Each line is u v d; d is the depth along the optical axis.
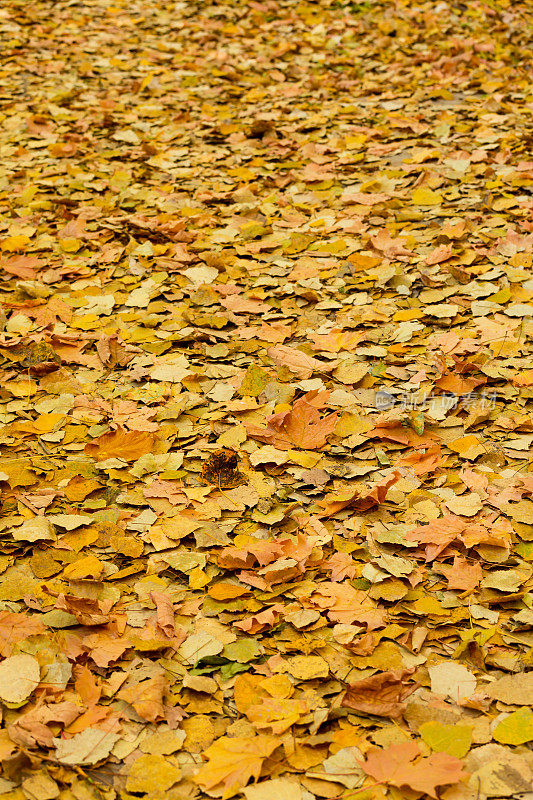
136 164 5.00
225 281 3.76
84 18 7.64
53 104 5.88
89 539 2.38
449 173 4.60
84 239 4.14
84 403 2.97
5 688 1.88
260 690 1.92
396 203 4.33
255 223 4.18
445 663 1.98
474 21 7.29
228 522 2.46
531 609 2.13
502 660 2.00
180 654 2.04
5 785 1.70
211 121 5.56
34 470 2.65
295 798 1.66
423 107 5.69
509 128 5.19
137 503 2.52
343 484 2.62
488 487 2.53
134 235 4.16
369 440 2.80
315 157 4.91
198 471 2.66
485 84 5.94
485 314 3.43
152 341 3.36
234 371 3.16
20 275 3.76
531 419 2.84
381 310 3.49
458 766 1.67
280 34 7.25
